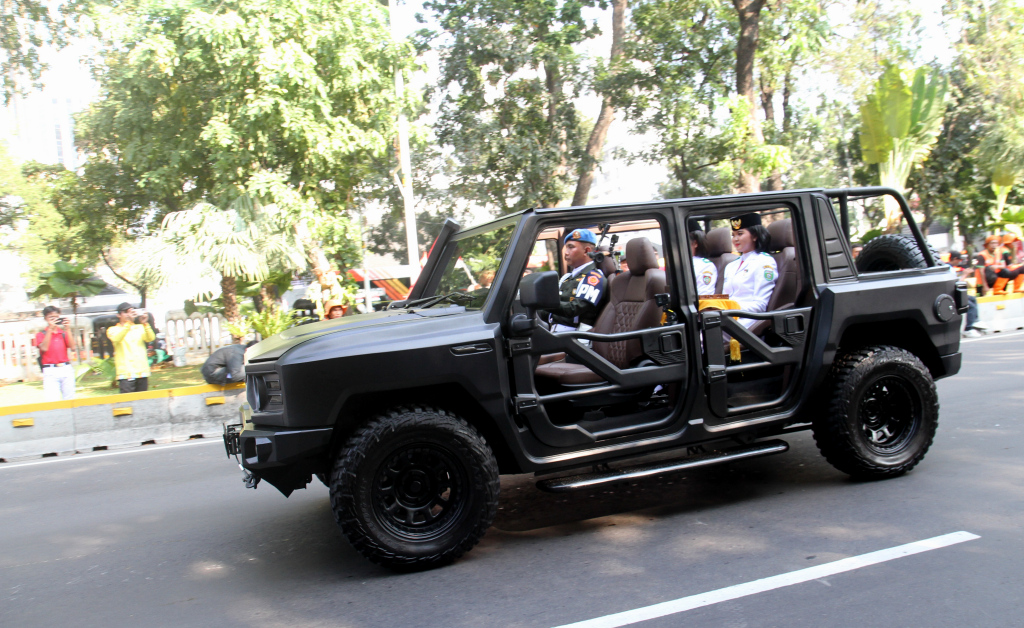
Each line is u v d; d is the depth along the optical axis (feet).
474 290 14.76
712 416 14.76
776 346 15.58
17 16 61.77
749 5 51.34
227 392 28.55
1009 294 46.96
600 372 13.76
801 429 16.06
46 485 21.80
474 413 13.50
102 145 62.08
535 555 13.29
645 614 10.50
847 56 75.00
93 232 69.26
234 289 52.26
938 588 10.71
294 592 12.40
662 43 57.72
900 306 16.08
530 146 55.77
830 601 10.52
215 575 13.55
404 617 11.02
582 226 14.12
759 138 53.52
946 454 18.11
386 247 72.08
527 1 55.67
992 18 78.95
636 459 19.67
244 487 19.98
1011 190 85.20
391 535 12.52
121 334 34.22
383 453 12.32
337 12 42.80
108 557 14.98
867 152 59.57
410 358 12.53
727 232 19.52
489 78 57.36
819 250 15.69
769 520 14.16
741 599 10.78
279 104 40.16
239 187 43.34
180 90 44.16
